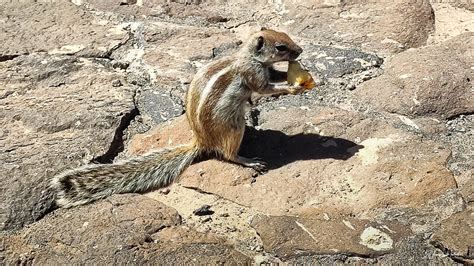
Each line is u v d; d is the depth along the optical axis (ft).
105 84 4.85
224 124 4.32
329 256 4.00
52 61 4.99
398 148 4.43
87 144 4.48
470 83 4.74
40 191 4.23
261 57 4.37
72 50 5.08
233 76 4.34
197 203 4.24
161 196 4.28
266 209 4.20
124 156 4.48
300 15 5.31
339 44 5.09
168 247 4.02
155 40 5.15
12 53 5.04
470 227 4.05
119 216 4.15
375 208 4.18
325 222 4.12
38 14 5.35
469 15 5.32
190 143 4.42
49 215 4.17
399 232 4.07
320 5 5.35
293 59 4.44
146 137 4.56
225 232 4.10
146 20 5.32
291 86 4.41
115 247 4.01
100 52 5.07
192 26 5.28
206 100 4.30
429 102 4.66
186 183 4.33
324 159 4.40
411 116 4.63
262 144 4.49
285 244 4.04
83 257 3.98
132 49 5.09
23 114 4.63
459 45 5.01
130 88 4.84
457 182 4.27
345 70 4.90
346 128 4.55
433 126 4.58
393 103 4.68
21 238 4.07
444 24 5.25
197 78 4.36
